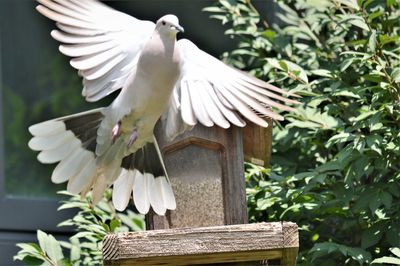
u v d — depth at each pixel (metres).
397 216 10.25
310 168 11.34
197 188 9.48
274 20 13.38
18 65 14.60
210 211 9.45
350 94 10.16
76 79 14.75
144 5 14.74
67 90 14.70
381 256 10.55
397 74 9.91
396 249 9.27
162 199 9.12
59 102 14.66
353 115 10.90
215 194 9.46
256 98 8.54
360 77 10.99
